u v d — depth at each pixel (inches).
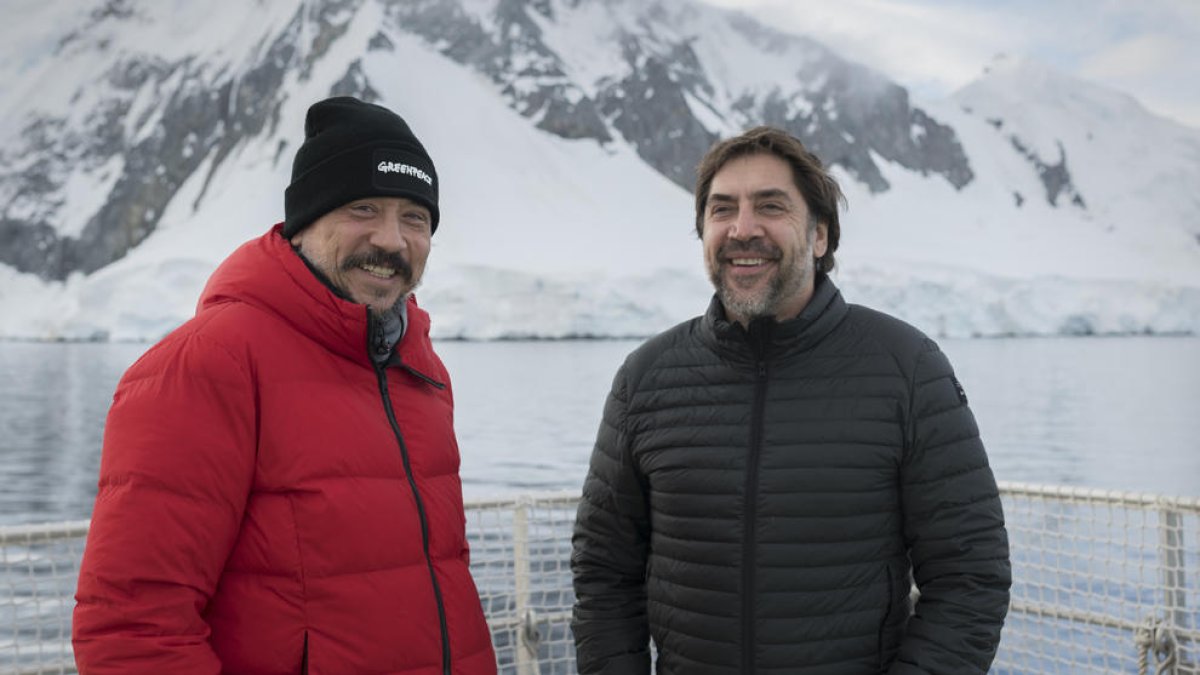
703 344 86.3
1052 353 2849.4
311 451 66.9
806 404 81.4
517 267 3880.4
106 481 62.5
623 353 2657.5
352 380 71.1
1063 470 804.0
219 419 64.0
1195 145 7258.9
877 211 5900.6
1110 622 107.0
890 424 80.4
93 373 2194.9
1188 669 101.9
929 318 3442.4
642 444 87.1
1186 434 1034.7
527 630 112.8
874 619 79.0
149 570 60.2
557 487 730.2
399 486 70.3
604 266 4028.1
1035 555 301.4
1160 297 3791.8
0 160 6289.4
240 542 65.6
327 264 71.8
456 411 1285.7
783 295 81.7
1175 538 102.3
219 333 65.9
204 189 5634.8
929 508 79.7
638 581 91.0
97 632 59.7
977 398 1497.3
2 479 797.9
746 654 79.0
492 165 4840.1
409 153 72.7
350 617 66.0
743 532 80.1
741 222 81.0
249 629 64.7
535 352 2691.9
